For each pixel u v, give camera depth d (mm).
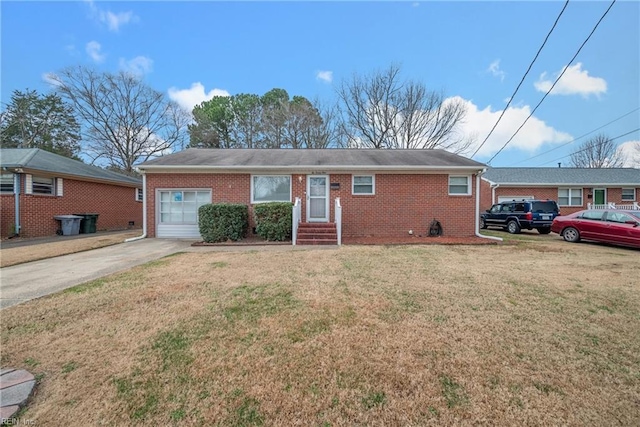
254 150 13422
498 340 2898
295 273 5379
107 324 3270
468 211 10922
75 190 13641
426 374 2355
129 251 8055
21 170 11398
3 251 8055
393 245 8844
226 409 2004
